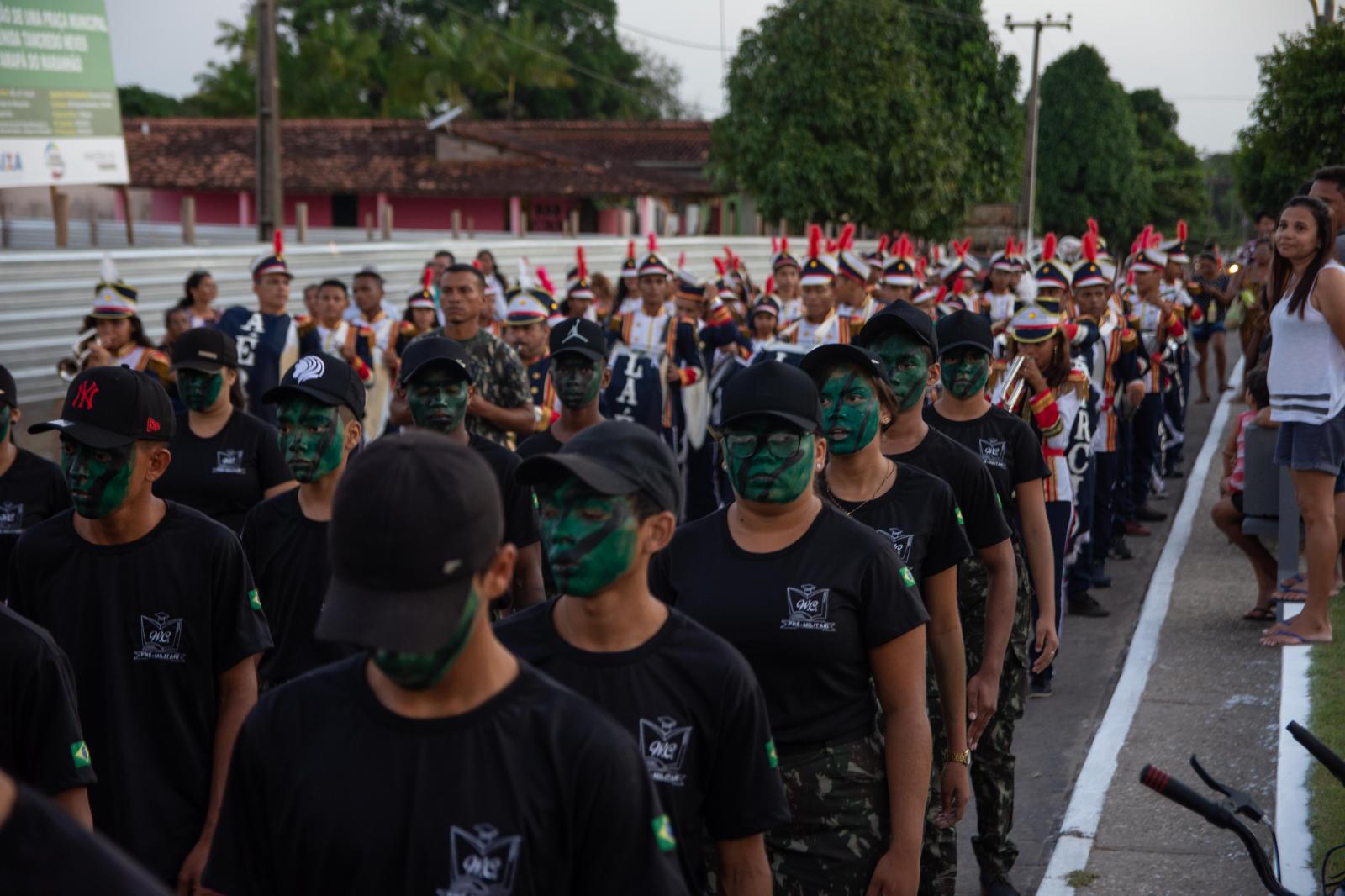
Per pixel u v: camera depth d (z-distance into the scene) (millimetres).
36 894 1466
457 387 5492
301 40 52344
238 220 39719
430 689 2213
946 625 4277
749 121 32781
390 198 39344
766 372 3535
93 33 16125
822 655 3551
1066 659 8211
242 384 10031
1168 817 5582
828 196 32281
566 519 2746
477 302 7531
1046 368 7695
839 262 11234
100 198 39938
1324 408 6910
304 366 4551
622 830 2250
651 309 11469
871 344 4809
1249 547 8336
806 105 32219
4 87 14820
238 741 2350
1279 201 16578
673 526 2830
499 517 2154
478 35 53188
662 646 2906
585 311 13133
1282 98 15453
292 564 4566
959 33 38875
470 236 27203
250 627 4148
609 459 2736
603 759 2246
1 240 26828
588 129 45781
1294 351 6914
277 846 2297
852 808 3592
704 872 3109
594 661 2887
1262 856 3410
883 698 3635
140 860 4055
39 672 3307
